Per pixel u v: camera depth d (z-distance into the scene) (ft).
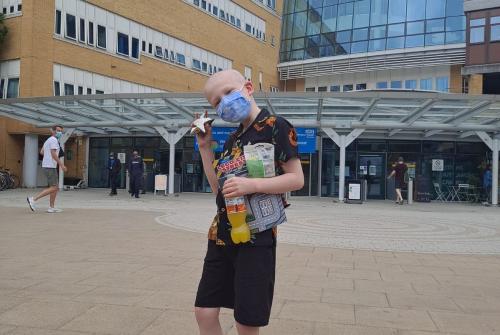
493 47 115.85
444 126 69.97
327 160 82.74
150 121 75.15
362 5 137.90
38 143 90.48
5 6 88.33
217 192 9.32
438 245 29.94
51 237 28.96
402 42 129.29
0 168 85.05
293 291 17.63
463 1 122.52
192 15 122.62
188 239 29.19
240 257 8.63
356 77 141.59
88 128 84.69
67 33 91.66
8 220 36.88
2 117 88.02
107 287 17.42
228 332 13.16
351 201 69.10
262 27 149.48
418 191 77.51
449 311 15.64
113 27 100.99
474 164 80.74
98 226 34.60
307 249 27.20
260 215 8.59
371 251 27.12
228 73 8.71
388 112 65.51
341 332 13.38
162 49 113.80
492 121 68.59
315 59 144.97
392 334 13.34
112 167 72.38
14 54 86.22
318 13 147.43
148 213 45.39
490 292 18.30
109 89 100.12
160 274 19.65
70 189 87.10
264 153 8.57
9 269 20.21
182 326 13.39
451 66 125.80
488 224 43.50
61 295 16.29
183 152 87.20
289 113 67.97
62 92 90.58
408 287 18.78
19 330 12.92
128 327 13.28
